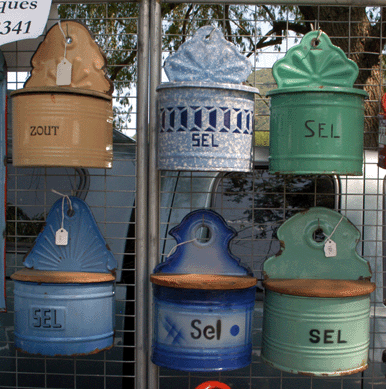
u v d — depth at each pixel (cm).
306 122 167
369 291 174
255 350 205
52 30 183
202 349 169
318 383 204
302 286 174
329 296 167
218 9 362
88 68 181
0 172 198
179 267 188
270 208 193
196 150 165
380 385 205
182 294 169
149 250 189
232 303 171
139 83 187
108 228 217
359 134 173
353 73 182
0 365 213
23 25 169
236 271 187
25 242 225
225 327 170
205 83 163
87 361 208
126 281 211
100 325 180
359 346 174
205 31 179
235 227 213
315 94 166
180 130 166
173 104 168
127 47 336
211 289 167
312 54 181
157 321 177
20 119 168
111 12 338
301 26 344
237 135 169
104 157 175
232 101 167
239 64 180
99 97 171
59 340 175
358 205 209
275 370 204
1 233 198
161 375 202
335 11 323
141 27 186
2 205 198
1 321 215
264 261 192
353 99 170
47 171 226
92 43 182
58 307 175
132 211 218
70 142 166
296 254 192
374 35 327
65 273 183
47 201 226
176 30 375
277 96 173
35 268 194
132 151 225
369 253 208
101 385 207
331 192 212
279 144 173
